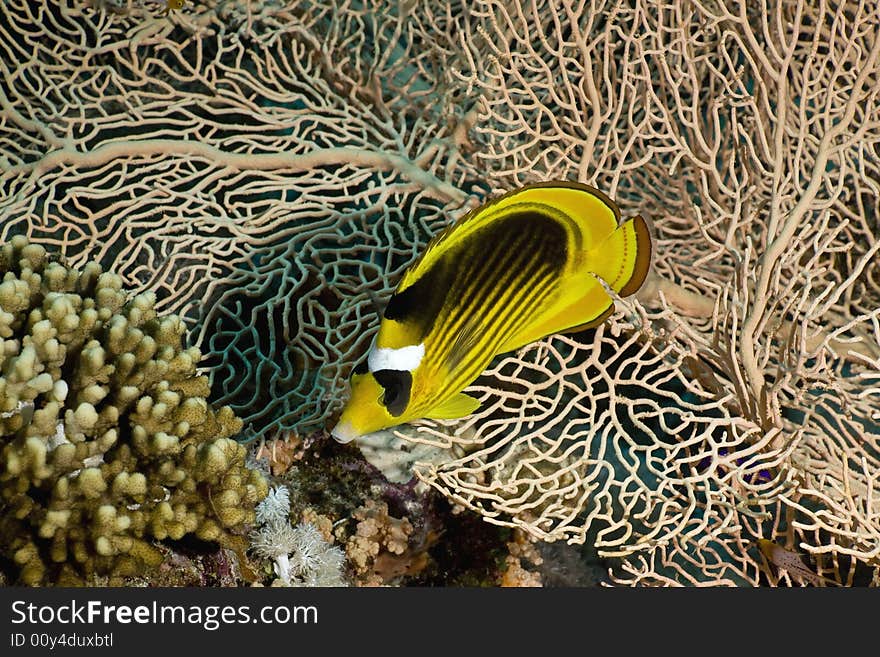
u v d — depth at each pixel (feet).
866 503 1.72
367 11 2.65
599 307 1.42
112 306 1.71
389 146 2.60
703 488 1.80
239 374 2.13
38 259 1.78
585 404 2.20
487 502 2.00
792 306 1.99
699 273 2.31
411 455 2.02
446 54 2.64
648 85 2.05
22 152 2.29
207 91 2.70
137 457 1.57
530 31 2.65
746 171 2.06
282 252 2.28
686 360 2.07
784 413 2.16
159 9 2.58
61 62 2.44
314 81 2.62
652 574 1.82
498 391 1.87
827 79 2.32
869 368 2.16
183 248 2.25
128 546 1.47
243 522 1.64
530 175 2.21
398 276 2.22
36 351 1.51
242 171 2.40
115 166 2.39
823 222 1.85
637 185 2.64
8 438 1.48
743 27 2.01
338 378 2.06
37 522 1.45
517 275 1.33
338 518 1.92
